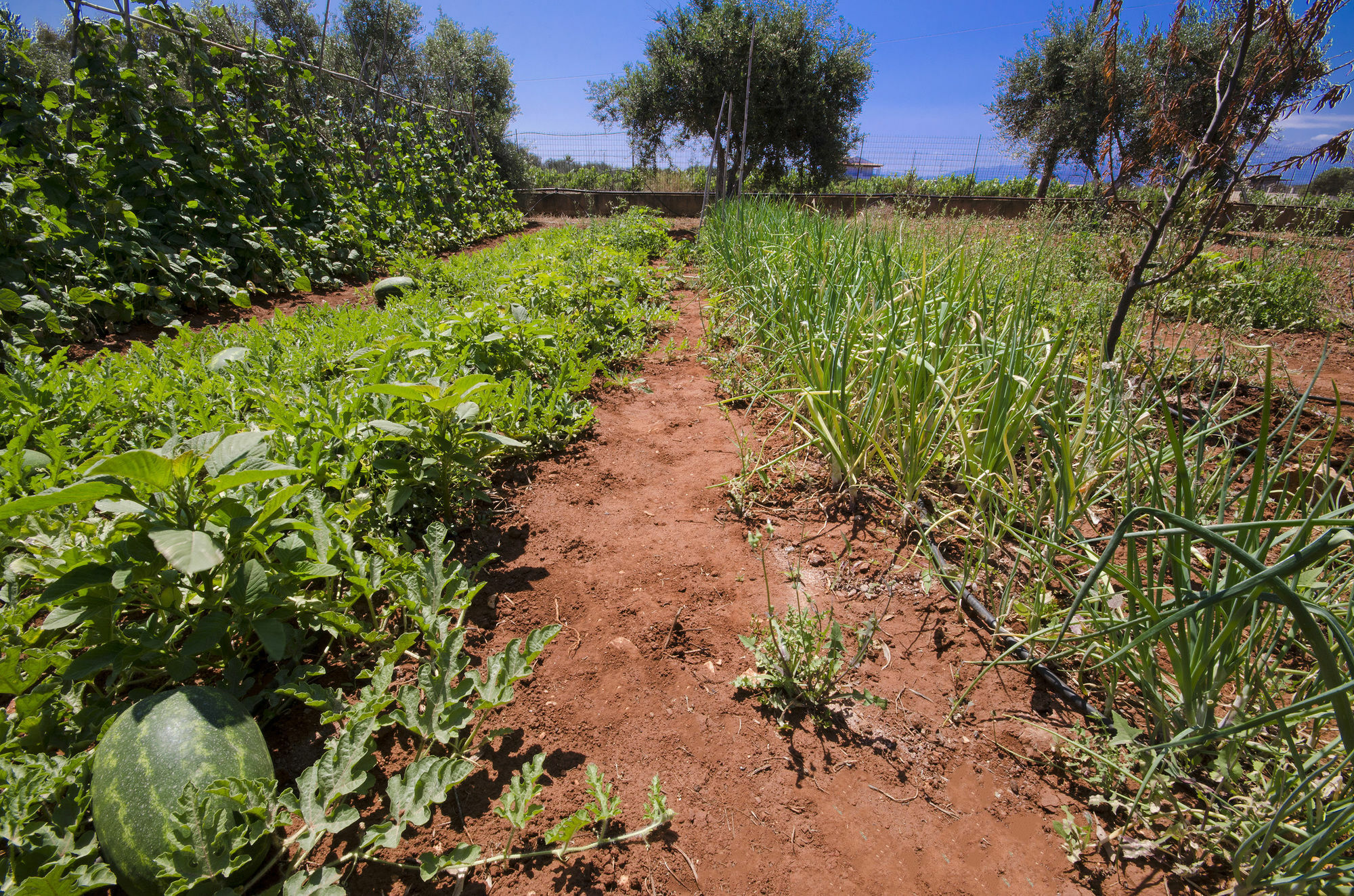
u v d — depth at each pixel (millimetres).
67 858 1427
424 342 3436
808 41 15094
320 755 1851
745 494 3184
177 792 1451
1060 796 1801
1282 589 1180
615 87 17344
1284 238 7484
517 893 1544
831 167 16547
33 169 5355
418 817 1524
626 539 2885
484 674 2121
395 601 2154
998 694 2105
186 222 6523
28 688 1782
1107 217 6066
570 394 4254
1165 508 1967
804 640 2072
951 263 3844
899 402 3023
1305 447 3459
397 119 12398
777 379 4078
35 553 2125
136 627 1726
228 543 1806
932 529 2691
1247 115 3201
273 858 1499
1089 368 2520
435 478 2785
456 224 12977
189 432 2822
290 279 7527
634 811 1740
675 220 18109
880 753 1928
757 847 1672
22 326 4723
